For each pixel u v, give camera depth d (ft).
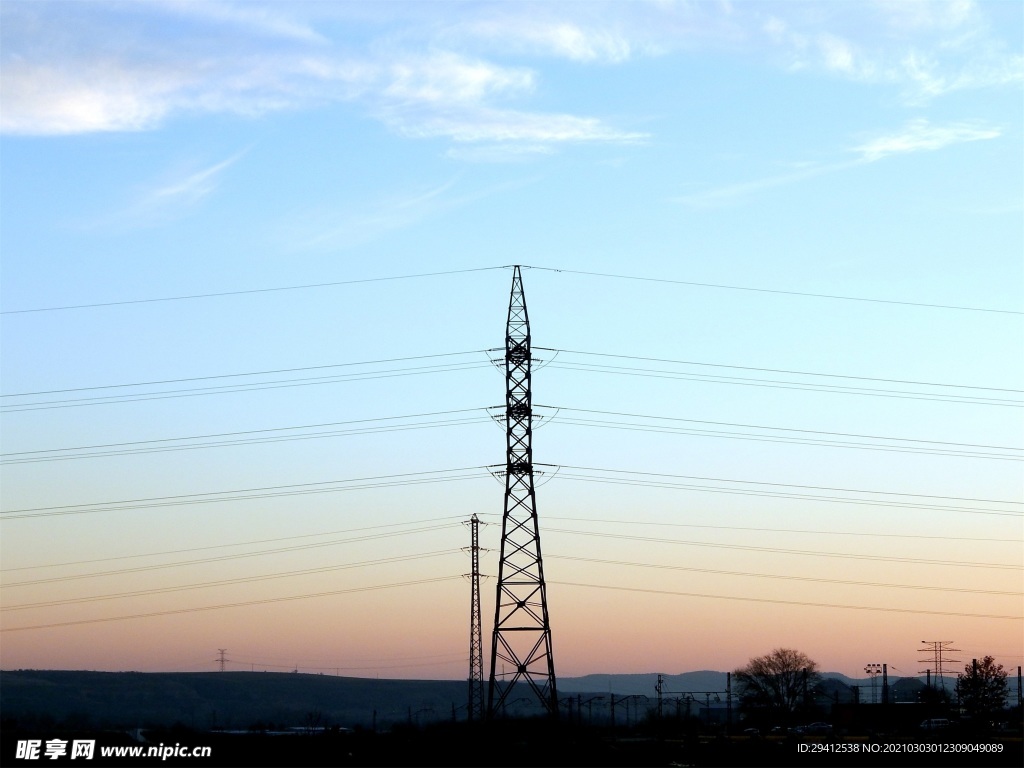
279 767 266.77
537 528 273.13
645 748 297.94
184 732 349.20
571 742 292.61
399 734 329.11
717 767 273.13
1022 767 275.18
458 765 266.16
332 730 353.92
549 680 270.26
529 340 281.54
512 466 275.80
